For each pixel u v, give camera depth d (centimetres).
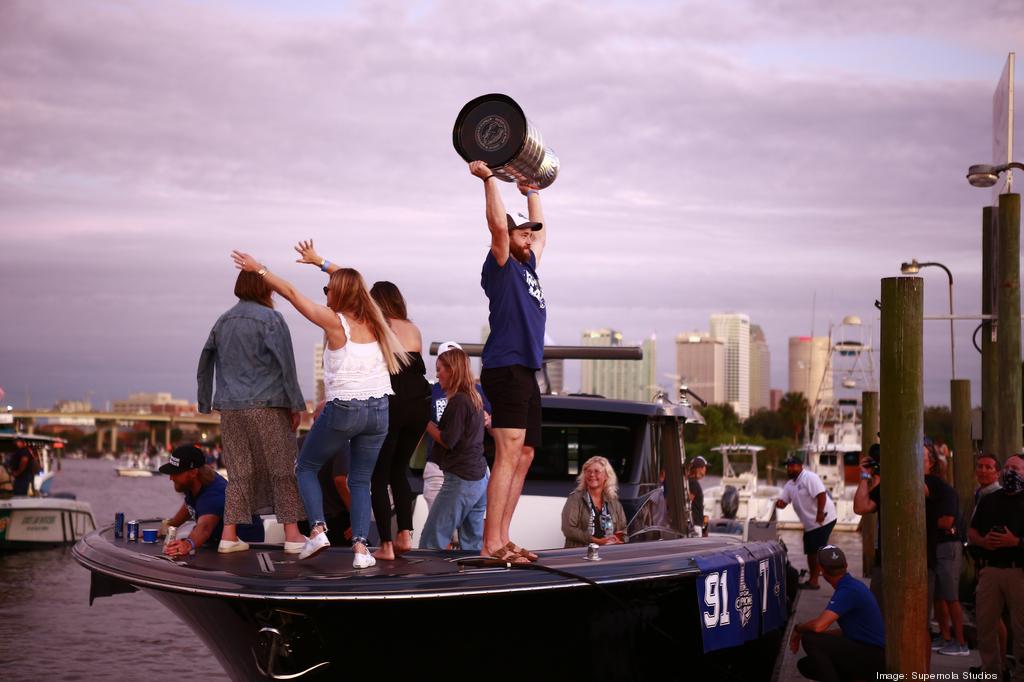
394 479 617
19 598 1642
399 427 611
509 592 527
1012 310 1154
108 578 607
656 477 834
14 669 1152
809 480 1559
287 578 522
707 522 1420
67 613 1507
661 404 842
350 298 584
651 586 583
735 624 657
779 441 10300
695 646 637
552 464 826
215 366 639
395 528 745
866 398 1917
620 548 626
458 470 680
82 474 13638
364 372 574
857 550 2573
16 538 2248
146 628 1396
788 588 1251
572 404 816
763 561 725
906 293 721
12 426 2616
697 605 613
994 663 840
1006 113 1199
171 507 4794
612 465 811
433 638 548
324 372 584
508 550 566
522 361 584
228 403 620
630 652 604
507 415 584
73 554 685
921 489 720
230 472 620
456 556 595
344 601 511
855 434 4134
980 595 845
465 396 686
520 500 761
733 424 12050
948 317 1250
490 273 595
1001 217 1166
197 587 533
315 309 568
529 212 660
